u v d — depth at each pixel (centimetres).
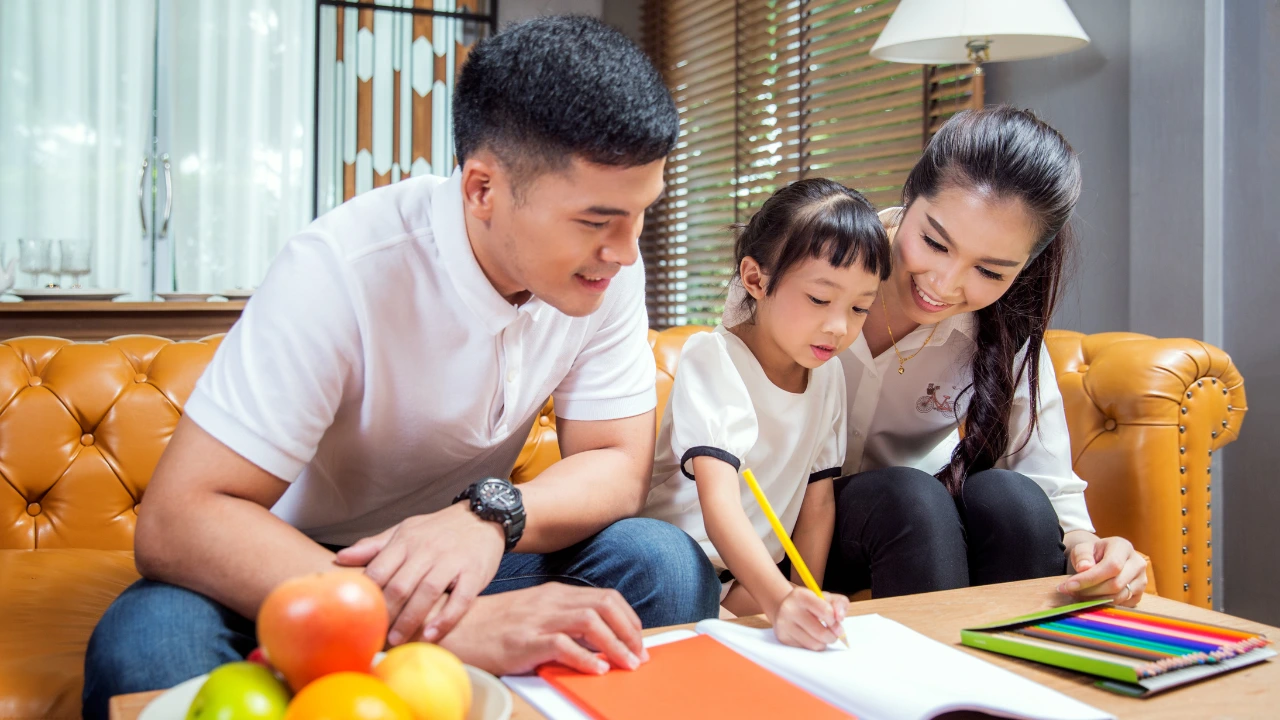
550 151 83
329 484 112
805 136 319
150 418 162
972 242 118
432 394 106
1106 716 70
